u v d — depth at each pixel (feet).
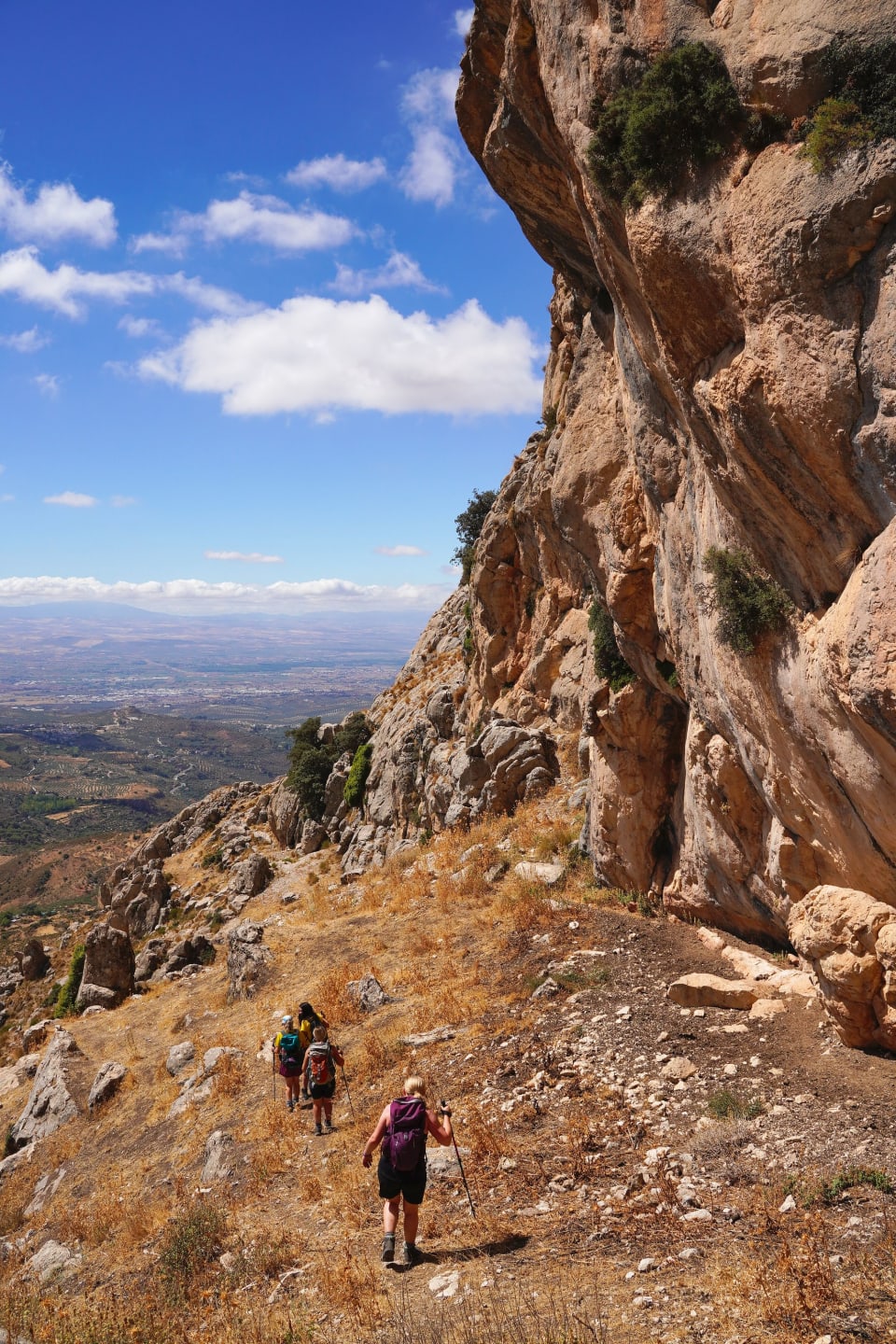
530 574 92.12
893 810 24.26
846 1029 27.35
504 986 44.34
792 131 22.94
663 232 26.68
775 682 28.76
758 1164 22.53
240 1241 28.50
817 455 23.07
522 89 39.19
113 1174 43.24
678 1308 16.58
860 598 21.48
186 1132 44.27
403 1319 19.38
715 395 26.20
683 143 25.53
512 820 74.90
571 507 51.83
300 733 153.69
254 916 99.60
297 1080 40.98
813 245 21.30
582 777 74.28
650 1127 26.76
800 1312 15.10
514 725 83.76
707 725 39.75
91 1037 69.10
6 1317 29.07
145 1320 24.62
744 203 23.57
